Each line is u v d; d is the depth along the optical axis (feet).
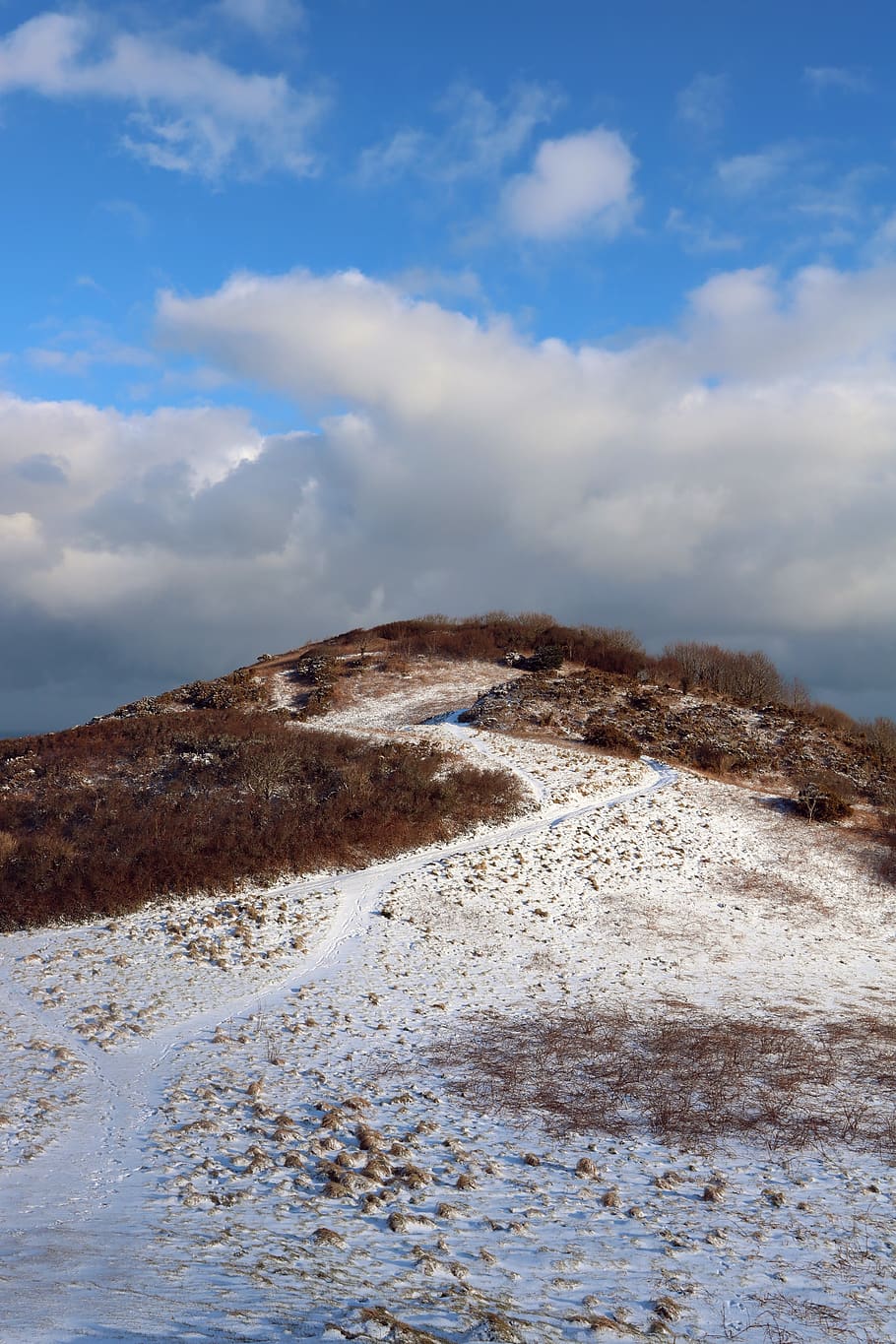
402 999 55.67
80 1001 52.70
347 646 210.79
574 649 198.18
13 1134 34.32
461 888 77.82
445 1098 40.75
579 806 104.99
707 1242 28.14
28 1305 20.06
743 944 73.51
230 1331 19.10
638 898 81.10
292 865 79.46
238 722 129.80
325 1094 40.45
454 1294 22.99
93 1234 25.66
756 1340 22.41
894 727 160.97
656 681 177.47
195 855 77.46
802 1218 30.25
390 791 96.63
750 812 108.37
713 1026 52.39
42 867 74.23
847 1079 44.57
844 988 64.13
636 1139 37.04
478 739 130.41
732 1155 35.81
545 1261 26.02
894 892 89.56
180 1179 30.55
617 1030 51.01
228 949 62.69
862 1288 25.63
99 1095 39.29
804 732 148.66
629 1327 22.30
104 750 114.01
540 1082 42.91
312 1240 25.98
